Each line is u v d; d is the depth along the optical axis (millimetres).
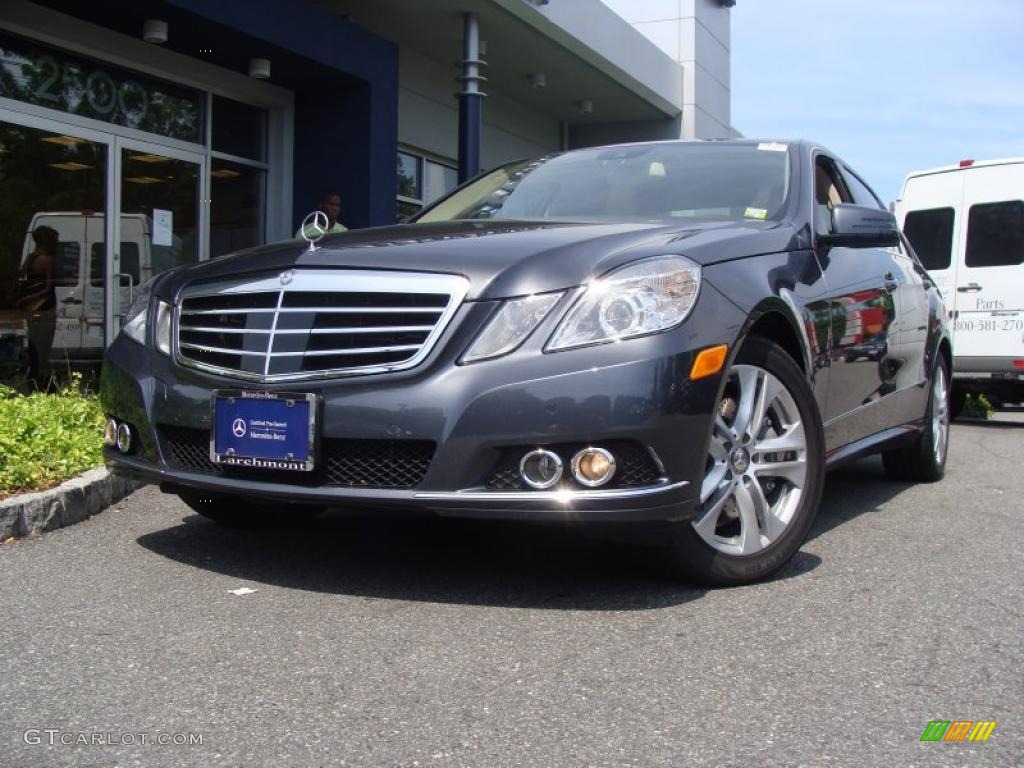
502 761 2230
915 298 5492
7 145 8445
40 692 2592
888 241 4477
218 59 9727
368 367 3209
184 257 10094
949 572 3828
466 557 3904
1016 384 11258
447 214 4824
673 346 3129
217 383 3463
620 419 3037
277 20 9250
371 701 2543
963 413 12367
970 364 11211
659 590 3480
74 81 8945
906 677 2746
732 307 3363
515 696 2580
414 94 12969
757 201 4395
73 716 2451
